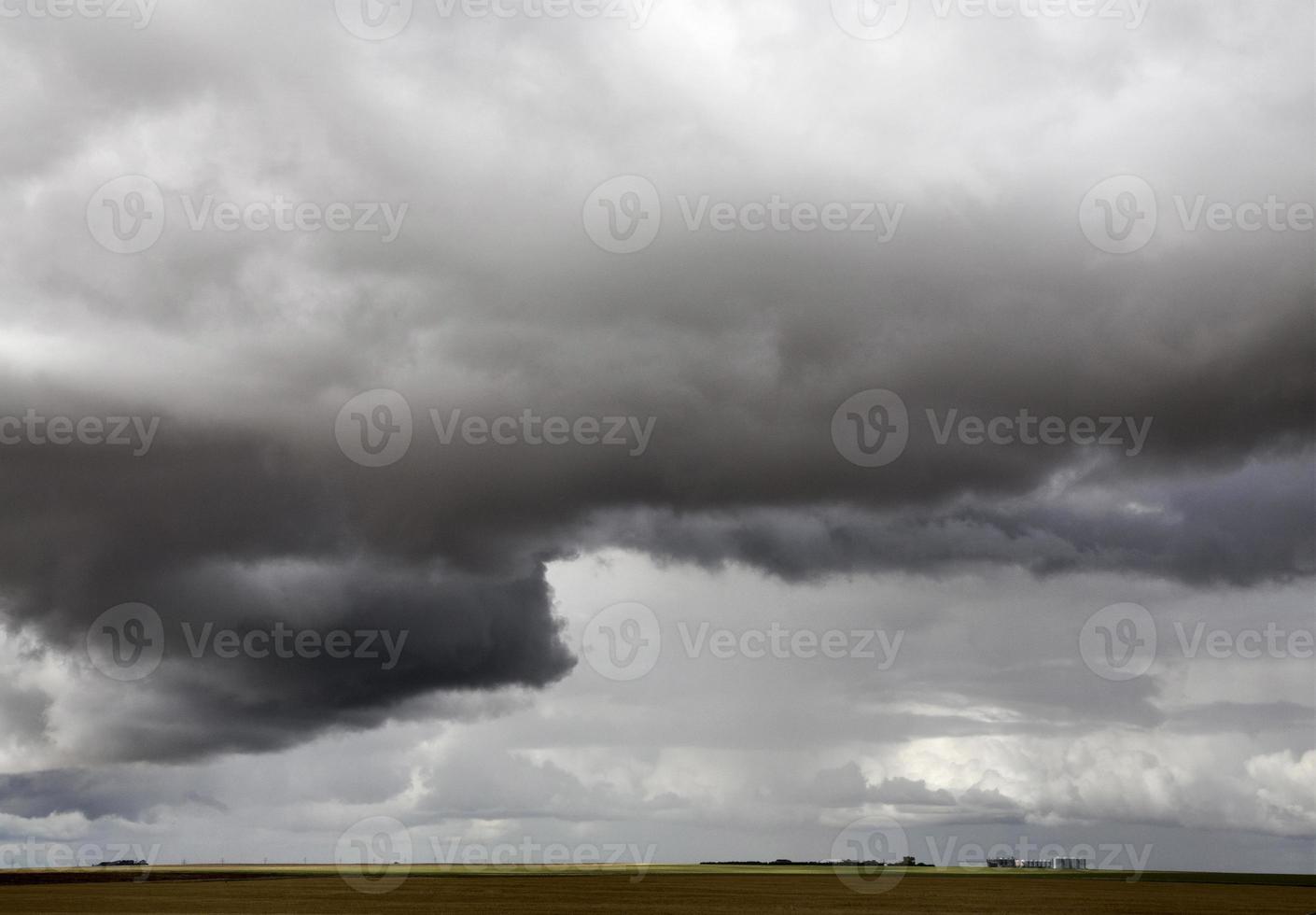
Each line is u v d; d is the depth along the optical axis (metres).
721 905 83.50
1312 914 82.00
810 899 91.50
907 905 84.56
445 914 73.50
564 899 89.88
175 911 75.00
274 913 73.75
